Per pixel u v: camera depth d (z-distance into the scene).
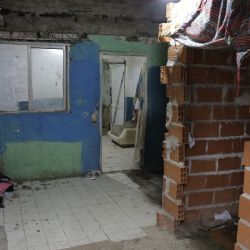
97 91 5.09
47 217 3.65
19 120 4.71
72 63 4.88
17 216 3.67
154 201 4.16
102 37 4.97
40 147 4.88
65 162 5.07
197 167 2.96
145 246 2.91
